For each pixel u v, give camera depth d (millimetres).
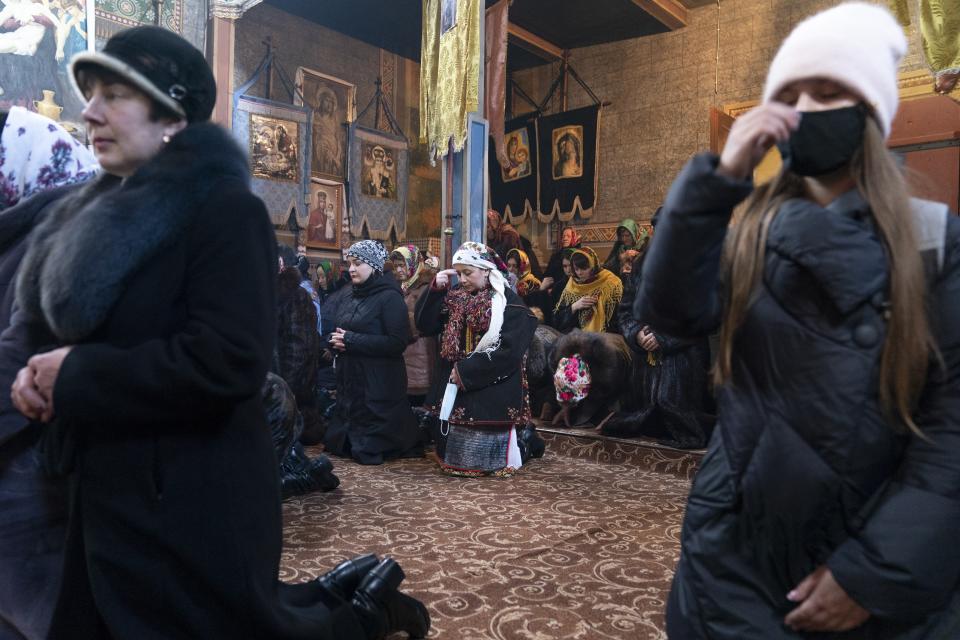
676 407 5129
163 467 1327
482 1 6922
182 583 1316
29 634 1587
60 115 8695
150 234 1298
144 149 1434
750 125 943
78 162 1959
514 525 3596
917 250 963
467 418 4742
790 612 1001
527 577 2844
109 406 1257
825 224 981
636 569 2959
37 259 1498
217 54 10406
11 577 1586
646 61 11680
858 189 1024
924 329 944
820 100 1022
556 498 4195
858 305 964
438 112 7230
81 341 1353
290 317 5613
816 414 971
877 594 919
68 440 1369
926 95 8570
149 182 1329
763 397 1026
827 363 970
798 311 999
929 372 967
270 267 1425
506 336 4711
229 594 1332
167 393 1260
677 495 4309
